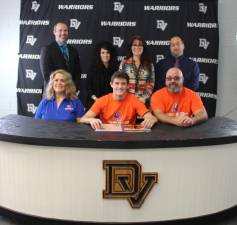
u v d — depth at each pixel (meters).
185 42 3.85
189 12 3.82
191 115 2.71
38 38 3.91
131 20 3.85
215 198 2.27
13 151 2.18
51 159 2.11
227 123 2.55
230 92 4.02
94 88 3.56
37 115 2.77
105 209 2.14
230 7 3.88
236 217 2.41
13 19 3.97
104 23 3.86
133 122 2.63
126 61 3.48
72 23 3.87
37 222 2.23
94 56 3.58
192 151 2.13
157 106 2.68
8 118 2.65
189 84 3.67
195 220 2.23
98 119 2.48
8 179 2.25
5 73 4.05
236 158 2.31
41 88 3.97
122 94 2.56
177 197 2.17
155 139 2.05
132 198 2.12
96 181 2.10
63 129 2.29
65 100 2.74
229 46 3.94
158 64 3.66
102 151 2.06
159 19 3.84
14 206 2.27
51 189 2.15
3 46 4.02
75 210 2.15
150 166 2.10
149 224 2.18
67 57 3.64
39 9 3.87
